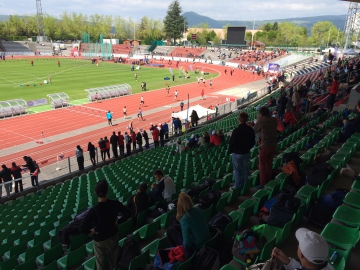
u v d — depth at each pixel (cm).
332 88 1967
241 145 838
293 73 6956
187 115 3312
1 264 717
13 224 1122
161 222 779
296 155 952
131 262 546
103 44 11644
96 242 536
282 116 1881
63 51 13288
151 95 5431
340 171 909
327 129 1593
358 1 1722
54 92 5306
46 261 728
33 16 16200
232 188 948
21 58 10662
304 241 351
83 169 2078
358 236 491
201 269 493
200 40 15925
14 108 3950
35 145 3016
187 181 1170
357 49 8625
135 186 1268
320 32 16925
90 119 3919
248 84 6638
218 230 580
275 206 627
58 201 1305
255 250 521
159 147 2388
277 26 18062
